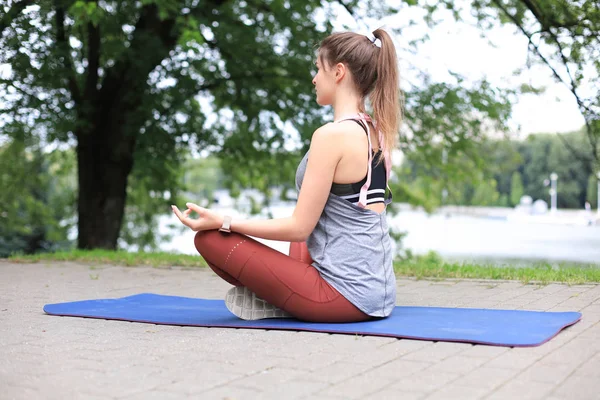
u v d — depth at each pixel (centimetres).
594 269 584
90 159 1128
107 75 1123
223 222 331
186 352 282
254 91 1224
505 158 1381
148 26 1102
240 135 1250
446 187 1496
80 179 1134
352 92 347
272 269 331
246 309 353
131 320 362
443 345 286
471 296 447
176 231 1836
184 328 340
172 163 1201
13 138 1073
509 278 532
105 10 988
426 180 1447
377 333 308
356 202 337
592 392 217
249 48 1168
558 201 6956
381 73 344
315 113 1187
